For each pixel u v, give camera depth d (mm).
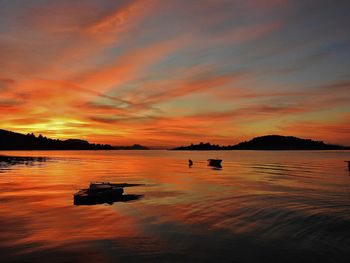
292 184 51125
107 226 24344
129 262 17391
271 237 21328
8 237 21547
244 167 98562
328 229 23062
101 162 132875
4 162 122562
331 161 140125
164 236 21750
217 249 19219
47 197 37625
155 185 49781
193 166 104688
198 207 31234
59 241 20703
